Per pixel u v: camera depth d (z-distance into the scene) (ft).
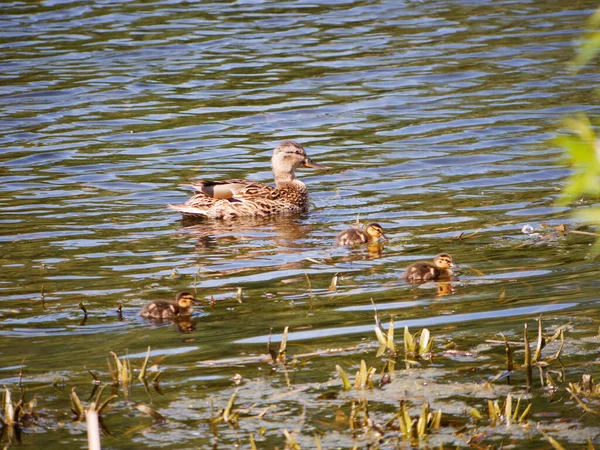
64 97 78.48
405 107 74.23
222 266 44.42
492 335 34.45
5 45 94.27
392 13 105.91
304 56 89.45
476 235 47.52
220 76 83.97
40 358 33.60
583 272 40.98
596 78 79.77
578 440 26.99
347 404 29.50
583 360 31.99
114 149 66.23
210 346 34.24
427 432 27.76
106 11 108.06
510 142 64.85
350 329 35.55
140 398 30.17
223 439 27.45
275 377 31.45
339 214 53.52
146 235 49.96
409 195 55.62
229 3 111.96
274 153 58.23
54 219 52.29
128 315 37.93
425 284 40.60
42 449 27.14
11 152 65.21
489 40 93.04
